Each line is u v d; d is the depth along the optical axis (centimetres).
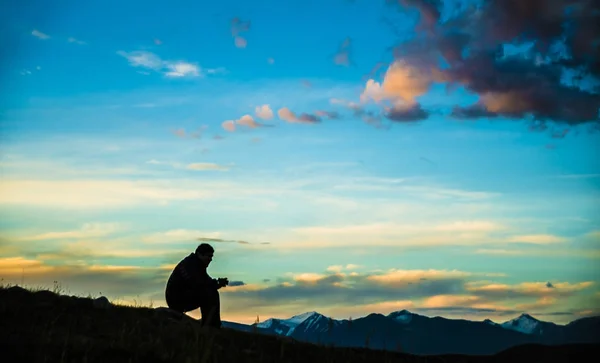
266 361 1051
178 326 1189
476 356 1290
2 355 822
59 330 998
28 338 918
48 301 1179
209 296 1299
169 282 1335
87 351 887
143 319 1186
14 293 1195
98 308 1208
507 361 1252
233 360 1004
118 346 934
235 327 1337
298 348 1162
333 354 1138
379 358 1164
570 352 1242
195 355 925
